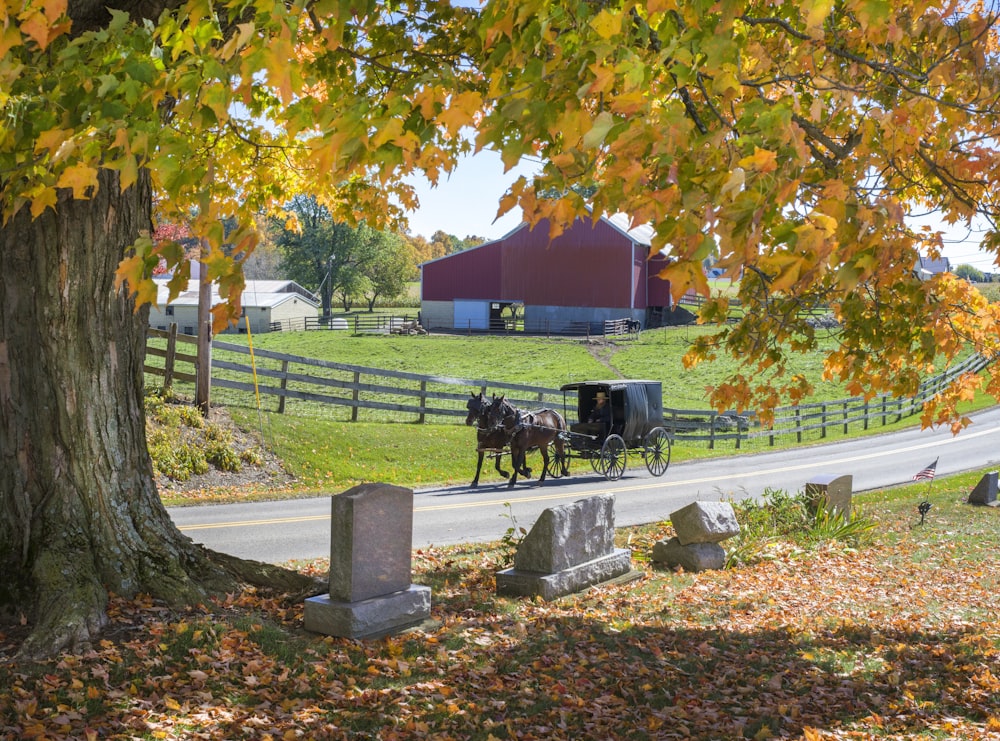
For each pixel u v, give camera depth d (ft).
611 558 35.76
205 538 42.70
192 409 66.44
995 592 38.86
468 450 78.59
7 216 14.07
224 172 36.37
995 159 20.33
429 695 20.86
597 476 74.23
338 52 25.81
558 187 11.42
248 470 64.18
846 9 19.34
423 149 11.45
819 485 52.29
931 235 21.61
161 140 11.68
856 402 134.10
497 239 220.84
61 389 24.21
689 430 107.65
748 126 11.35
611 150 10.50
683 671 24.38
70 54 12.72
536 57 12.50
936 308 22.66
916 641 29.48
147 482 26.35
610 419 73.87
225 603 25.27
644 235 216.13
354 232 316.81
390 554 26.12
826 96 15.57
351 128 10.56
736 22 19.84
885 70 18.12
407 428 81.20
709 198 10.16
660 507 58.34
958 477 80.43
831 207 12.09
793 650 27.30
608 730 19.51
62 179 11.81
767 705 22.04
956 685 24.72
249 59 10.60
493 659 23.90
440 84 11.18
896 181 22.88
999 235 21.43
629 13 12.61
